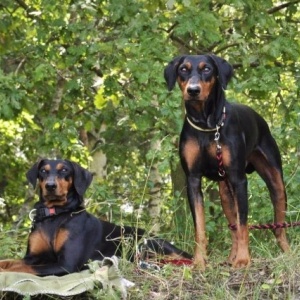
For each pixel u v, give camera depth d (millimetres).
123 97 14531
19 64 16562
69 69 15789
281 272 8711
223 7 16281
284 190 10594
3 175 22781
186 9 13500
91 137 21375
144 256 9938
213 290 8570
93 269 8742
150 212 16234
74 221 9477
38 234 9438
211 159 9406
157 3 14188
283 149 13414
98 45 13797
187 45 15070
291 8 15672
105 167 20984
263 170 10609
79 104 17094
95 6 14688
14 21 16688
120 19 14406
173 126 13562
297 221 10766
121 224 9922
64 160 9602
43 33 15211
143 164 21469
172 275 8977
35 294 8219
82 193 9570
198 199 9484
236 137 9398
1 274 8359
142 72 13234
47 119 15242
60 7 14977
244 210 9344
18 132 20625
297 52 14094
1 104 13758
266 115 16625
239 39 14133
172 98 13055
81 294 8406
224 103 9398
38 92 17516
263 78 13766
